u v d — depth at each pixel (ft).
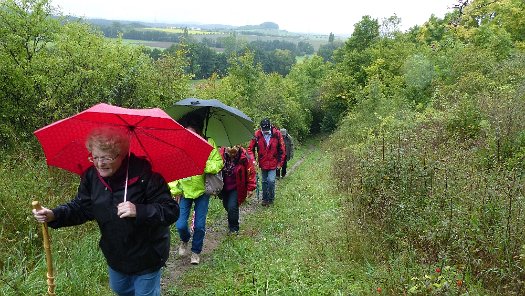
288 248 21.34
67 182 25.00
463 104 37.47
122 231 10.94
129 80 35.73
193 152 11.27
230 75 96.99
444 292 13.92
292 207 32.30
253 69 100.83
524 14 82.94
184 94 44.29
